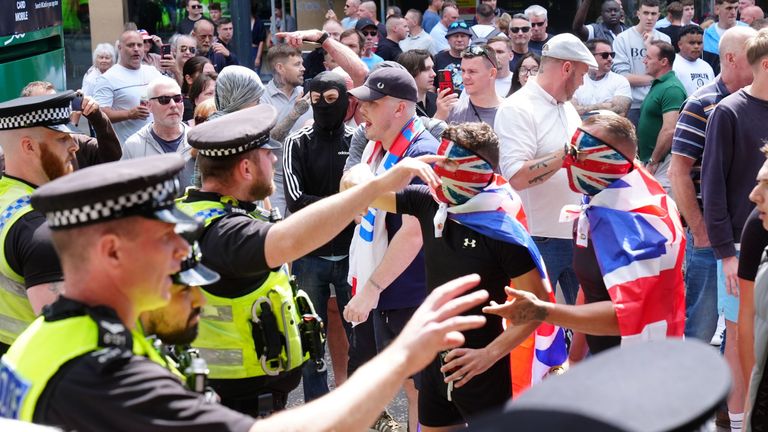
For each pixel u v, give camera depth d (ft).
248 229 9.51
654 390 3.09
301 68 23.03
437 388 12.15
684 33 29.71
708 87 16.28
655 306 11.05
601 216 11.35
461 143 11.09
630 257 11.03
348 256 17.43
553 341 12.53
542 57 16.70
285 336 10.65
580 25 33.76
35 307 9.91
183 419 6.21
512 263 11.34
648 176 11.55
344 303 17.65
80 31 39.40
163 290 6.71
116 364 6.23
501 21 35.45
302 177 17.48
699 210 16.40
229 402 10.65
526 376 12.33
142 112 25.07
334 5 45.06
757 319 9.99
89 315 6.46
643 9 32.45
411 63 23.24
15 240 10.10
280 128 20.59
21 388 6.37
